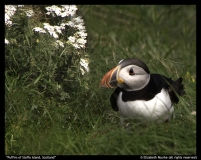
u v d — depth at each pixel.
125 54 14.23
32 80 10.89
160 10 18.45
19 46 10.98
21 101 10.71
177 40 17.39
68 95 10.82
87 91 11.16
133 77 9.76
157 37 17.09
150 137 9.45
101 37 15.82
